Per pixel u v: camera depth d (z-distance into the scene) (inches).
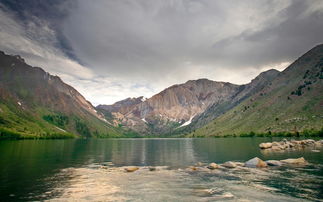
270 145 3334.2
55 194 909.8
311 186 1005.8
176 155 2765.7
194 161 2114.9
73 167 1695.4
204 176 1301.7
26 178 1244.5
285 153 2504.9
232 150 3216.0
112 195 900.6
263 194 887.7
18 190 970.1
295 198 828.6
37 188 1009.5
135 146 5201.8
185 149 3870.6
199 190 971.3
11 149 3297.2
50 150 3380.9
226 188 1000.2
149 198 855.7
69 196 881.5
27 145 4539.9
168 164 1915.6
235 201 801.6
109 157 2539.4
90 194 914.7
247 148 3481.8
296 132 6929.1
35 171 1483.8
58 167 1681.8
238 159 2145.7
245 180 1165.1
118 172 1469.0
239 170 1486.2
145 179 1227.9
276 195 870.4
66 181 1170.6
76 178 1256.2
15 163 1844.2
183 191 957.2
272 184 1058.1
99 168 1652.3
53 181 1167.6
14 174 1359.5
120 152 3319.4
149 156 2664.9
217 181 1155.3
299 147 3208.7
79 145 5285.4
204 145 4869.6
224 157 2364.7
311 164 1643.7
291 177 1209.4
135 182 1149.7
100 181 1173.7
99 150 3705.7
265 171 1414.9
